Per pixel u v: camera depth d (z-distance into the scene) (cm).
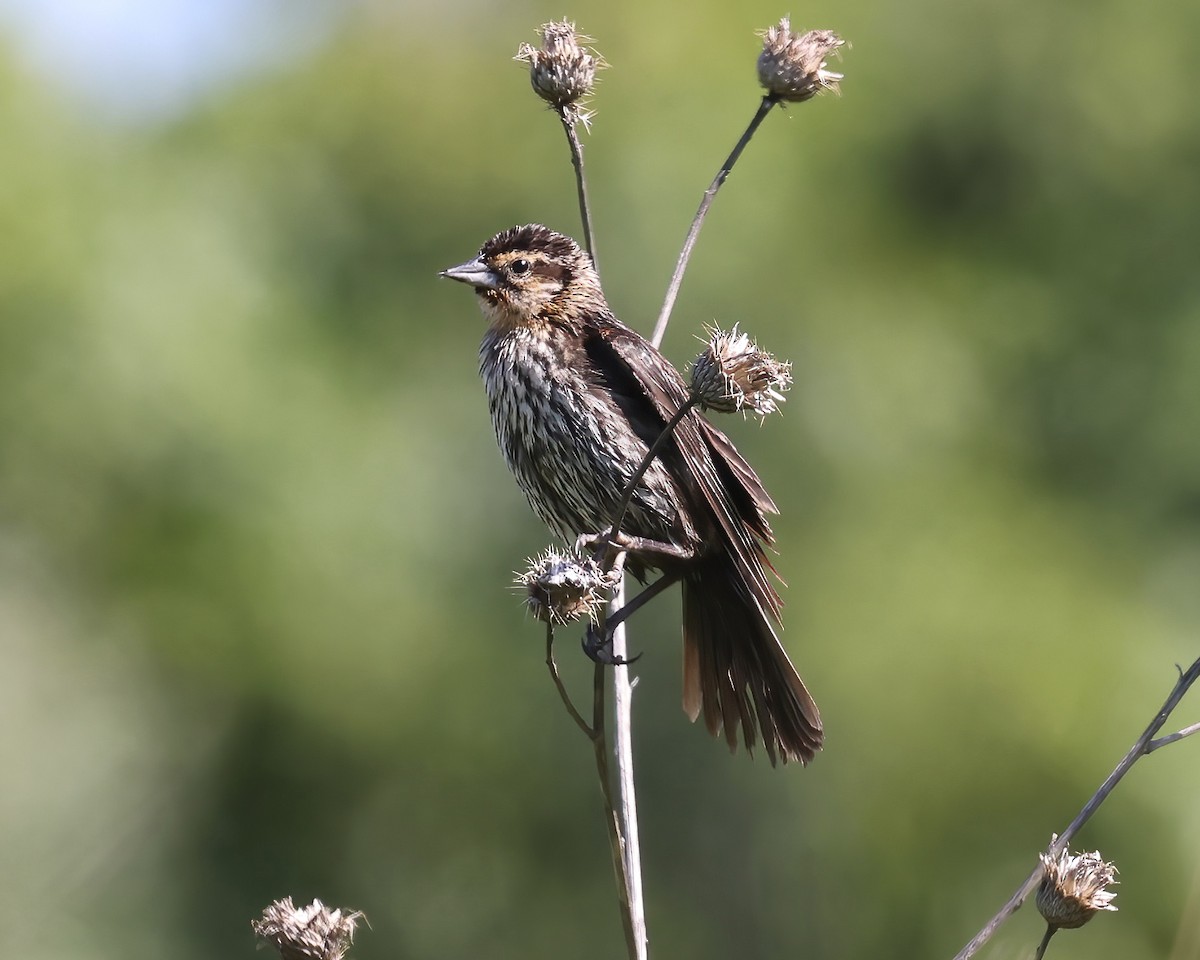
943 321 1619
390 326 1603
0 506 1369
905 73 1694
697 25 1595
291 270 1572
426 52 1680
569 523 750
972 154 1719
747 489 721
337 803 1486
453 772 1469
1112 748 1398
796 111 1598
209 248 1466
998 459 1605
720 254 1473
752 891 1391
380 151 1655
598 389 727
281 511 1389
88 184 1412
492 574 1488
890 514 1466
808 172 1567
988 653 1403
